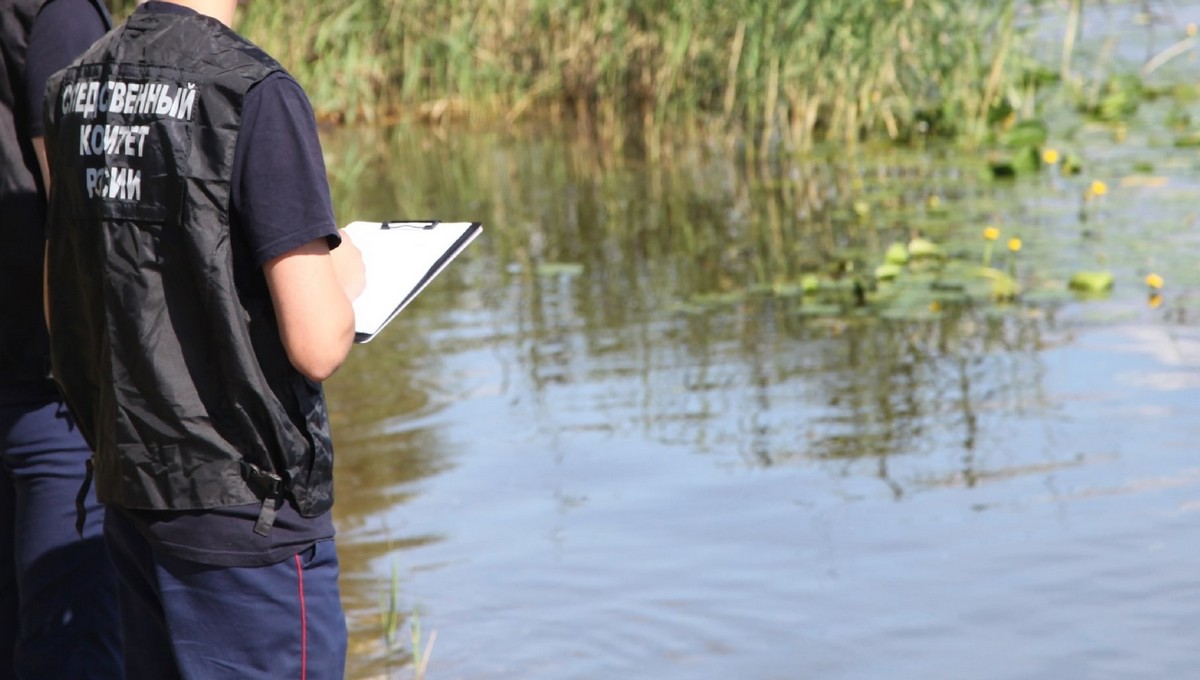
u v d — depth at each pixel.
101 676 4.37
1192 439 7.06
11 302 4.23
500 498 6.86
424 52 19.14
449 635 5.56
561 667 5.29
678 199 13.50
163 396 3.29
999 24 17.97
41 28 4.12
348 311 3.32
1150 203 11.83
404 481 7.11
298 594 3.43
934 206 12.31
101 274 3.33
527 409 8.07
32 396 4.26
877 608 5.62
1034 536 6.16
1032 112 15.70
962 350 8.68
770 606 5.68
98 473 3.49
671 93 16.98
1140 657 5.17
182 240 3.24
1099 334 8.77
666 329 9.50
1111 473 6.74
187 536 3.35
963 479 6.79
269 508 3.34
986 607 5.59
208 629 3.40
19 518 4.35
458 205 13.74
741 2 15.80
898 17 15.52
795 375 8.41
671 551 6.20
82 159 3.37
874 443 7.30
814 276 10.49
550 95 18.64
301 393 3.38
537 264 11.48
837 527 6.36
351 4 18.52
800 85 15.78
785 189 13.59
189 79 3.25
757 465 7.11
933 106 15.91
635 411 7.96
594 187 14.27
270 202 3.21
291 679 3.45
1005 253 10.70
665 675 5.18
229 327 3.24
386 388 8.55
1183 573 5.76
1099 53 18.28
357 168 14.64
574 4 17.84
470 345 9.36
